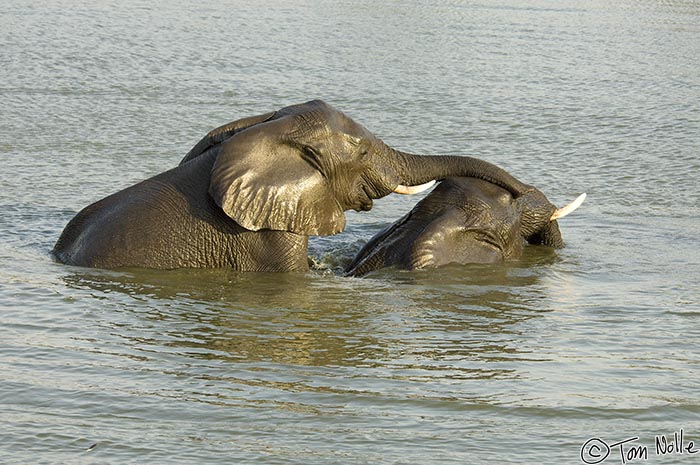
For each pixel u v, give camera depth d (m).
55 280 14.34
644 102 28.59
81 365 11.41
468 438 9.97
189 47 34.81
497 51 35.19
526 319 13.47
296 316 13.36
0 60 31.66
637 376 11.56
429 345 12.44
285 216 14.86
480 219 15.84
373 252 15.89
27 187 19.72
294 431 10.01
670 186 21.53
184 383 11.05
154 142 23.67
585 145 24.47
